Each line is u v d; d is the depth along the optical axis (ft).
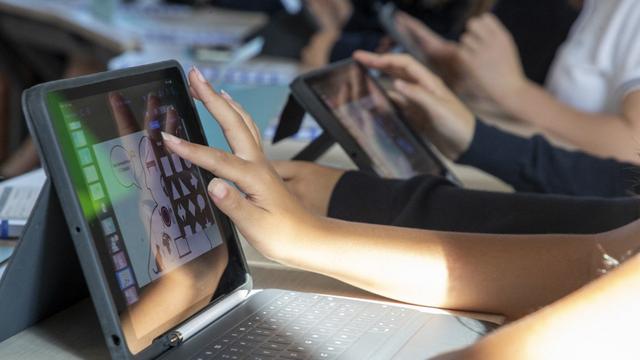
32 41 10.39
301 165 4.85
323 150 5.72
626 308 2.49
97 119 3.14
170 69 3.64
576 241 3.79
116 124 3.23
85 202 2.98
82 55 10.50
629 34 8.18
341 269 3.66
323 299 3.69
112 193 3.12
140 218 3.22
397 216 4.59
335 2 12.23
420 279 3.70
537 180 6.08
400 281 3.70
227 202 3.40
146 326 3.11
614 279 2.56
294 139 7.23
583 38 8.92
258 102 6.99
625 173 6.06
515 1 10.55
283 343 3.25
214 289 3.52
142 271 3.16
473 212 4.47
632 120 7.89
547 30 10.34
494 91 8.46
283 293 3.75
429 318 3.60
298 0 13.94
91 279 2.96
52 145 2.92
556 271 3.70
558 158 6.15
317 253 3.62
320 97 5.25
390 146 5.59
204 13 15.12
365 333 3.37
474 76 8.63
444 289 3.71
